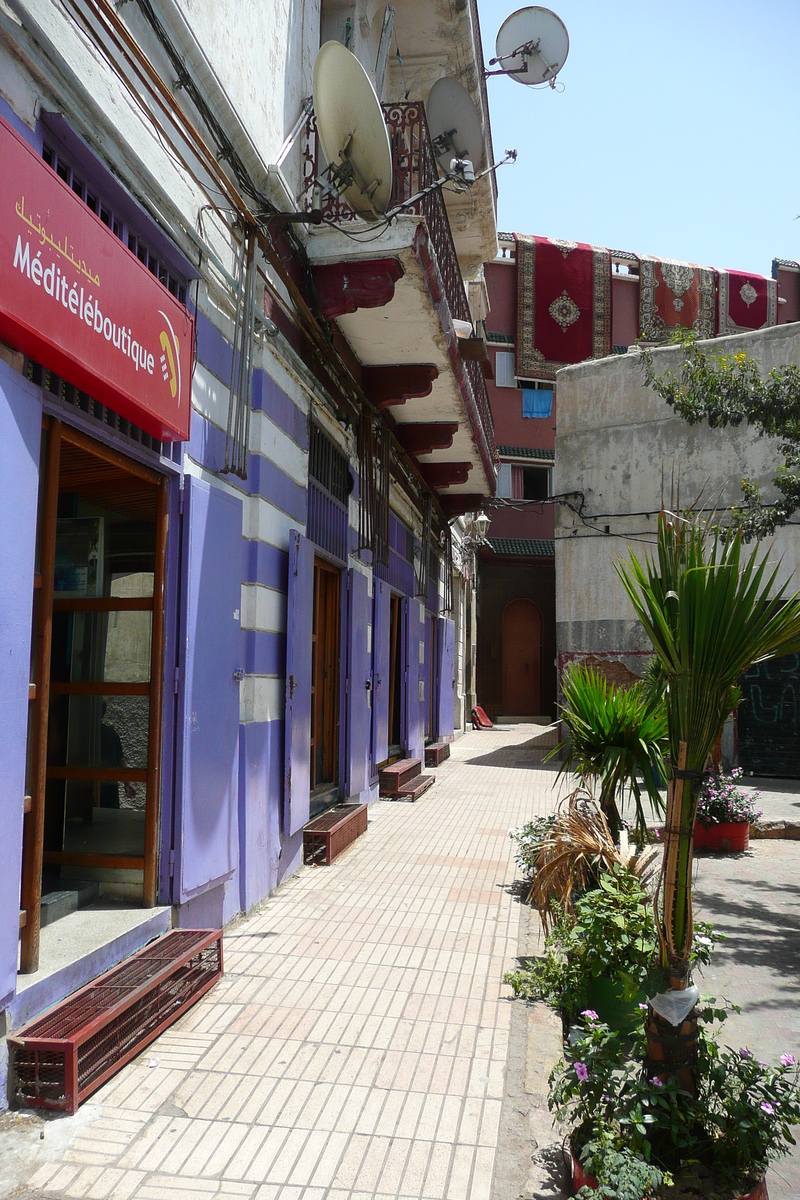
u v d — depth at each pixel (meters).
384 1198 2.76
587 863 5.09
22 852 3.45
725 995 5.28
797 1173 3.42
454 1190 2.81
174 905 4.69
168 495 4.88
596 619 16.80
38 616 3.63
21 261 3.17
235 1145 3.04
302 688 6.88
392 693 13.40
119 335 3.97
